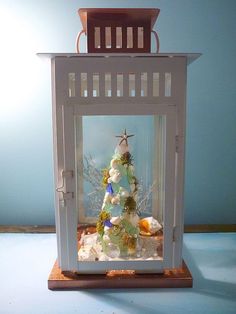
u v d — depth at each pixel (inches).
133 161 15.8
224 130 23.2
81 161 15.6
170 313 14.0
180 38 22.2
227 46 22.3
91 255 16.2
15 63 22.2
